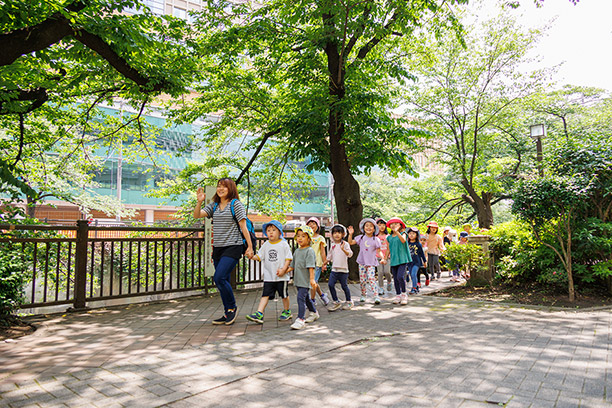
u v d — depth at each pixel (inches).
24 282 213.8
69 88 311.4
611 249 259.6
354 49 466.0
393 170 435.8
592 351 143.9
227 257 201.6
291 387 112.9
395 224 268.8
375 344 160.6
